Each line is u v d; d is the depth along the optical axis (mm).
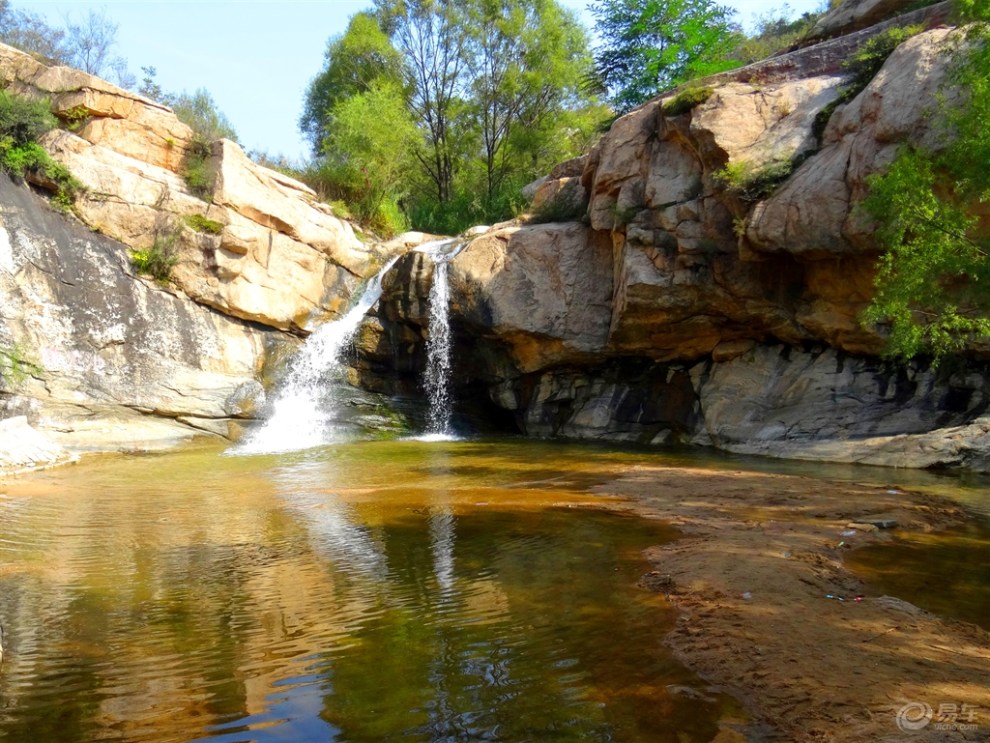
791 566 6844
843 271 14641
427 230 32125
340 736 3914
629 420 19109
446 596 6230
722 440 16797
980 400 13609
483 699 4320
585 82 36812
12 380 15625
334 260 23109
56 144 19266
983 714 4023
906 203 9258
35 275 16734
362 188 28594
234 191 20484
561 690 4430
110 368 17266
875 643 5051
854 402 15219
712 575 6578
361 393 20844
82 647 5160
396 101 32250
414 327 21188
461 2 35781
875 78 13547
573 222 20047
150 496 10977
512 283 19734
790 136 15094
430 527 8828
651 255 16969
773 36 31516
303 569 7078
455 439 19375
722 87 16438
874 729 3867
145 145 21078
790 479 11844
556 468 13562
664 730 3939
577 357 19547
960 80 9430
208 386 18531
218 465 14297
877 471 12734
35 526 8945
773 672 4586
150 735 3936
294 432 18766
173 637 5348
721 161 15664
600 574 6824
